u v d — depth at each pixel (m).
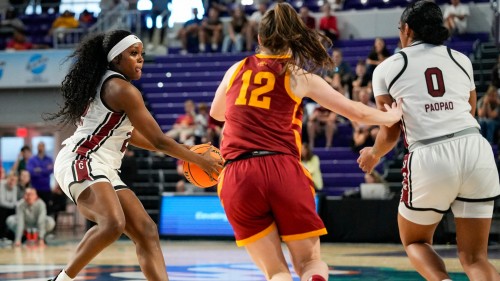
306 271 3.92
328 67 4.18
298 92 4.13
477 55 15.88
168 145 4.69
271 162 4.00
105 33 4.99
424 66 4.43
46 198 14.62
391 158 14.59
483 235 4.32
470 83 4.52
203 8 19.91
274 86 4.11
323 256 9.68
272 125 4.07
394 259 9.23
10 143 19.12
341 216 12.04
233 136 4.11
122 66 4.92
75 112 4.88
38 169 15.82
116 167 4.96
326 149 14.82
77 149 4.84
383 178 13.42
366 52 17.19
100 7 21.09
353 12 18.53
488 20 17.34
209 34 18.73
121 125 4.85
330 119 14.92
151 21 19.38
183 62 18.36
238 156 4.06
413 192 4.35
